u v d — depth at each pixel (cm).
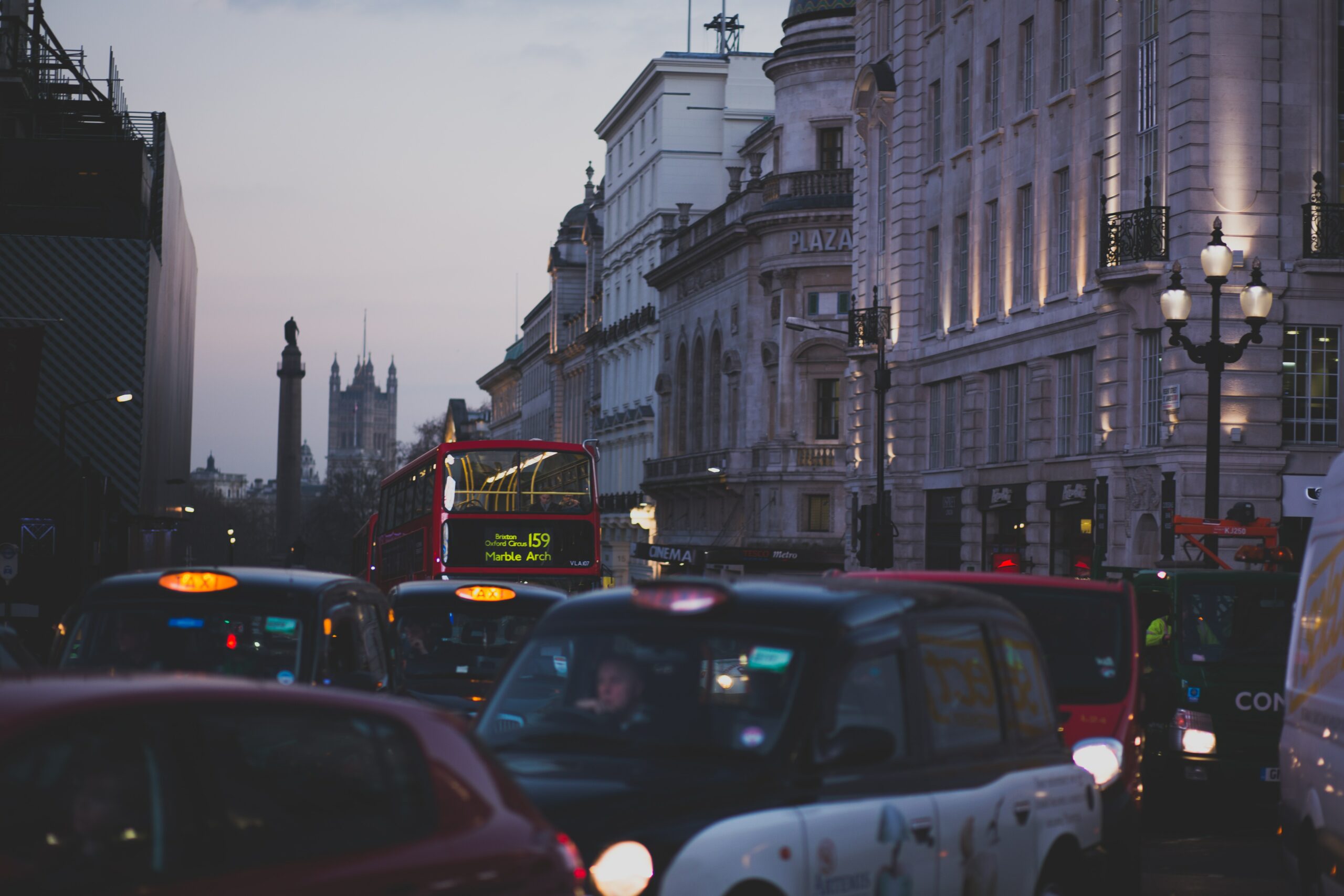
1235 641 1811
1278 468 3466
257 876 491
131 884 465
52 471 6538
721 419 8181
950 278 4984
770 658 750
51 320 6581
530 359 15200
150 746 487
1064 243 4244
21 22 6625
